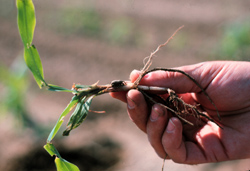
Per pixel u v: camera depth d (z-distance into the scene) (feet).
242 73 1.35
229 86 1.36
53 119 2.60
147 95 1.32
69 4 5.82
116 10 5.47
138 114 1.33
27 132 2.44
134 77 1.35
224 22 4.38
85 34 4.61
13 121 2.56
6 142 2.34
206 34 4.14
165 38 4.19
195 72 1.36
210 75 1.36
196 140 1.42
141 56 3.81
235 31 3.60
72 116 1.26
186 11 5.08
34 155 2.23
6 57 4.03
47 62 3.81
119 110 2.80
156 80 1.35
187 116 1.44
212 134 1.41
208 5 5.28
